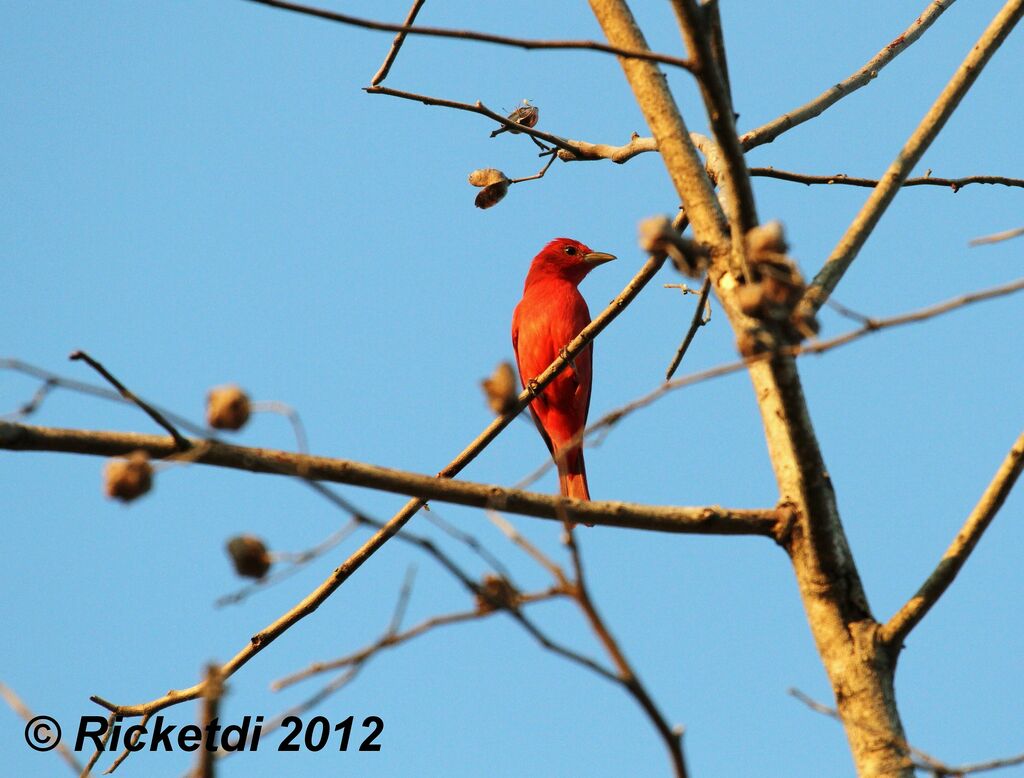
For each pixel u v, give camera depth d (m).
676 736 4.72
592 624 4.79
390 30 6.59
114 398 6.09
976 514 7.22
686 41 6.82
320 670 5.05
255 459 6.88
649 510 7.64
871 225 7.98
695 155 8.36
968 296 5.76
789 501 7.81
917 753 6.05
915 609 7.25
